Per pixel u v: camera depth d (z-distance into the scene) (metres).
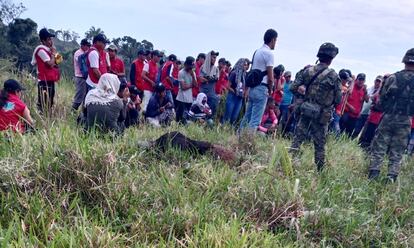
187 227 2.90
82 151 3.28
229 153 4.65
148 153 4.20
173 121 6.81
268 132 7.55
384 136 5.28
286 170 4.30
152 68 8.29
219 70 8.94
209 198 3.33
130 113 6.20
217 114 7.89
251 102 6.43
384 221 3.71
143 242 2.70
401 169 6.22
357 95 8.59
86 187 3.09
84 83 7.14
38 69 6.26
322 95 4.93
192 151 4.52
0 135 3.60
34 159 3.18
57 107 6.11
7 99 4.36
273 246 2.85
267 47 6.01
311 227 3.36
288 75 9.10
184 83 8.01
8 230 2.28
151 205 3.18
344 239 3.32
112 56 7.92
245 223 3.15
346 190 4.29
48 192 2.97
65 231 2.45
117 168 3.35
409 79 5.12
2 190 2.90
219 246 2.57
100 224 2.77
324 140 5.07
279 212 3.38
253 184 3.69
